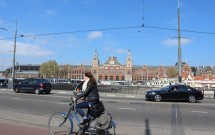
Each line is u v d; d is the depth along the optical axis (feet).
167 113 56.29
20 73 589.32
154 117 50.60
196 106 72.90
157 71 572.92
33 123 39.81
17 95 101.09
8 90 141.28
